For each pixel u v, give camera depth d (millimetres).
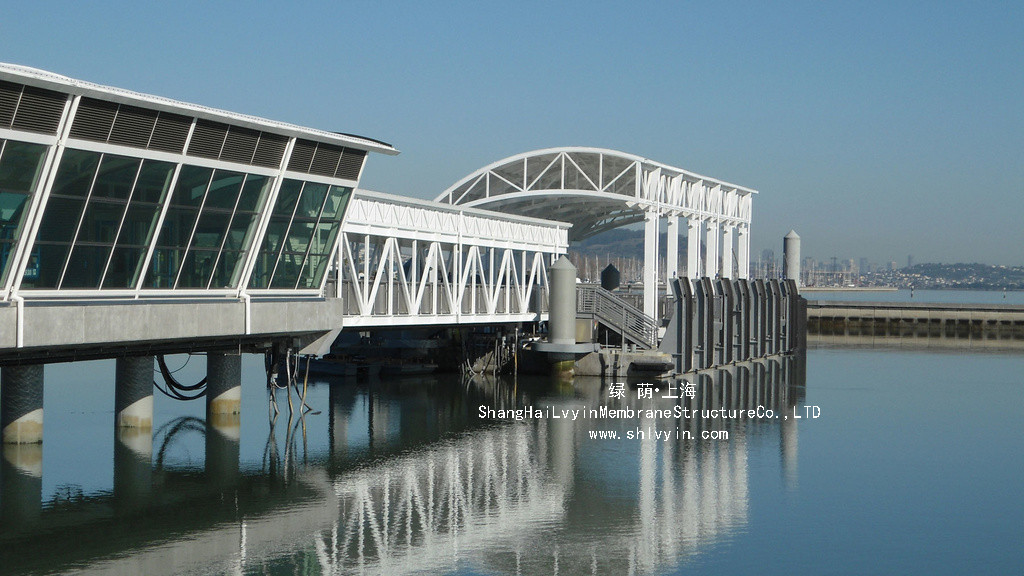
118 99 29234
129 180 31109
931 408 52219
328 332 41312
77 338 30391
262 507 29906
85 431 40938
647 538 27469
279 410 47344
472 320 56125
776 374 68188
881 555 26250
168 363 74375
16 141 27484
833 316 139500
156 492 31297
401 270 49969
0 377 35906
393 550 26078
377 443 39688
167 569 24266
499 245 59469
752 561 25609
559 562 25312
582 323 63750
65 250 30250
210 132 32781
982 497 32500
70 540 26297
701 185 78812
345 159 38750
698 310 67438
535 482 33656
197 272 35062
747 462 37500
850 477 35188
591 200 69625
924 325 136750
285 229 37906
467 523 28656
